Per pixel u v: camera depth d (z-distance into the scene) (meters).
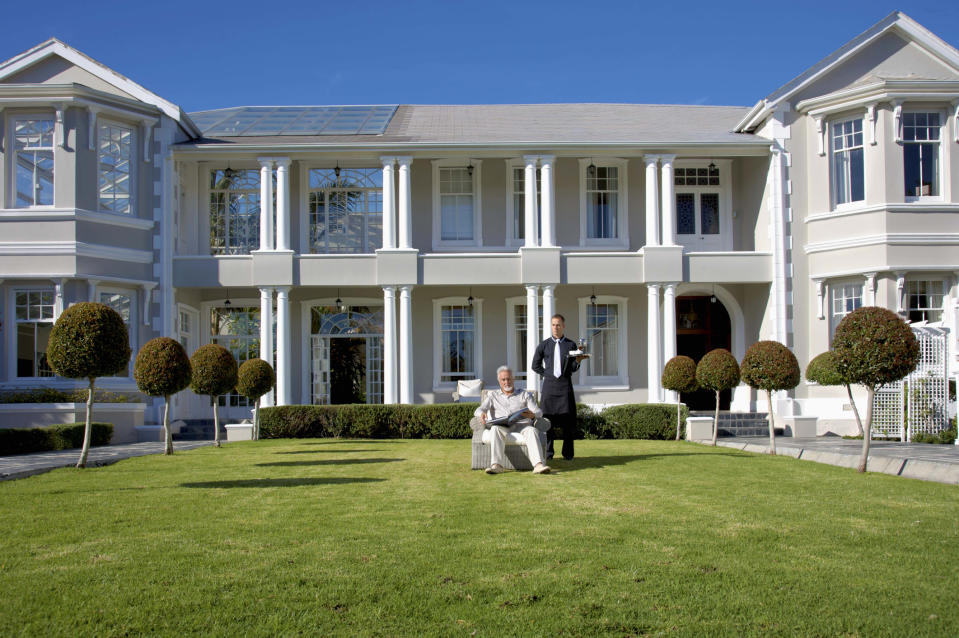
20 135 17.67
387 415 17.36
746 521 6.30
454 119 23.23
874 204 18.12
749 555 5.27
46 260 17.27
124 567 4.94
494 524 6.14
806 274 19.27
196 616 4.15
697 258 19.64
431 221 21.30
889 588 4.62
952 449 12.68
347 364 21.67
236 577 4.74
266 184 19.62
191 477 9.01
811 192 19.23
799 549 5.43
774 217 19.34
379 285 19.62
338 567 4.94
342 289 21.39
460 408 17.28
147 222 18.72
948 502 7.21
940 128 18.25
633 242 21.47
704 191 21.69
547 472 9.09
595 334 21.52
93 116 17.73
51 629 3.99
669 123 22.50
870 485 8.24
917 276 18.09
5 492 7.82
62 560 5.11
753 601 4.40
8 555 5.23
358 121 22.47
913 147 18.27
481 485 8.16
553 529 5.96
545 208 19.69
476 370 21.38
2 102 17.30
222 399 21.09
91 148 17.75
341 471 9.48
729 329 22.22
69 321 10.18
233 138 20.22
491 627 4.04
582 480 8.52
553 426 10.42
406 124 22.33
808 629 4.05
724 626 4.07
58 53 18.62
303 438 17.33
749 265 19.53
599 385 21.28
